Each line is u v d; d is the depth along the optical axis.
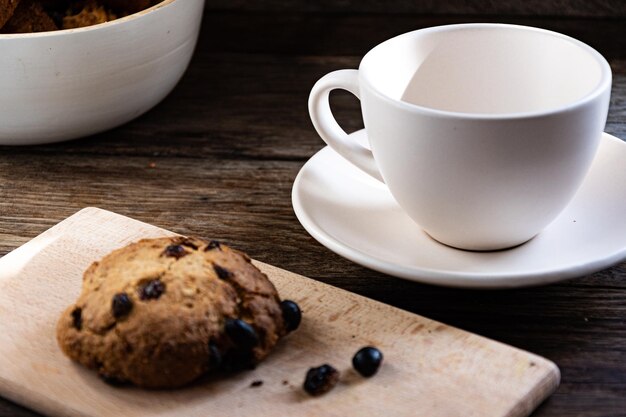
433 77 0.69
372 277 0.67
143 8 0.81
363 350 0.59
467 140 0.61
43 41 0.74
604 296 0.65
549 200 0.63
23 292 0.64
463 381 0.58
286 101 0.85
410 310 0.65
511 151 0.61
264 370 0.59
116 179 0.76
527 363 0.59
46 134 0.78
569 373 0.61
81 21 0.79
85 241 0.67
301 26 0.96
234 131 0.82
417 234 0.66
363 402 0.58
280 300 0.61
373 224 0.67
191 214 0.73
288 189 0.75
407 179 0.64
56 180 0.76
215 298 0.59
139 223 0.69
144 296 0.59
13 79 0.75
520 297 0.65
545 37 0.68
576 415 0.59
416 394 0.58
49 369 0.60
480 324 0.64
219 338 0.59
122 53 0.77
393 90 0.68
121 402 0.58
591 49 0.66
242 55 0.91
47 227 0.72
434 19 0.96
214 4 1.00
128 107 0.79
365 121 0.65
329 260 0.68
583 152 0.63
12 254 0.66
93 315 0.59
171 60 0.80
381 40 0.93
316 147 0.80
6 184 0.76
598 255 0.62
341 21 0.97
